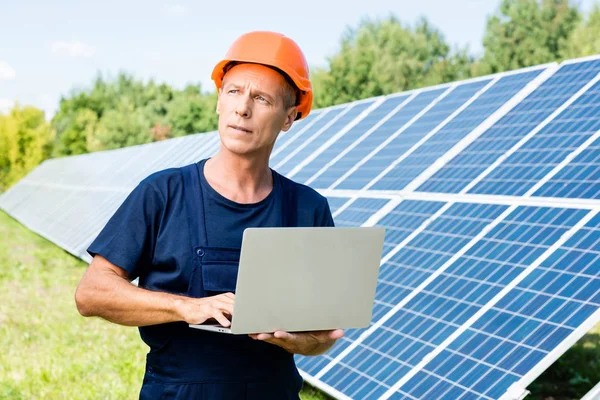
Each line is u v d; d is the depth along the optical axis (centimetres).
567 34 4775
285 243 318
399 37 5156
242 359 353
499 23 4922
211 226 354
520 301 638
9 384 948
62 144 5888
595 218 666
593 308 573
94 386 941
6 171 5803
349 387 687
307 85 361
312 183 1151
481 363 606
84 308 343
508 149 873
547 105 909
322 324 343
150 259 356
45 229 2312
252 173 363
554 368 988
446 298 705
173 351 353
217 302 324
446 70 5112
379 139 1143
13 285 1577
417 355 665
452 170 912
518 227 726
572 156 778
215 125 5794
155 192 353
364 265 343
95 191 2286
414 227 847
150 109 5866
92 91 6084
